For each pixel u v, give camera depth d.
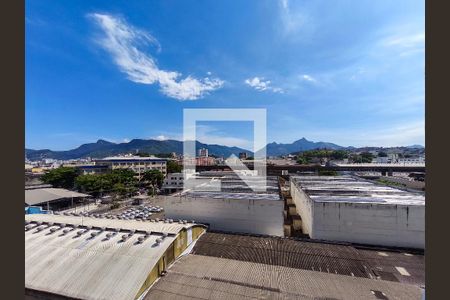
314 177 42.09
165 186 63.28
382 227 20.53
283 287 12.68
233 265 15.10
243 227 24.05
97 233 16.44
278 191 29.25
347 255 16.92
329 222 21.70
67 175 61.62
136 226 17.66
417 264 15.96
